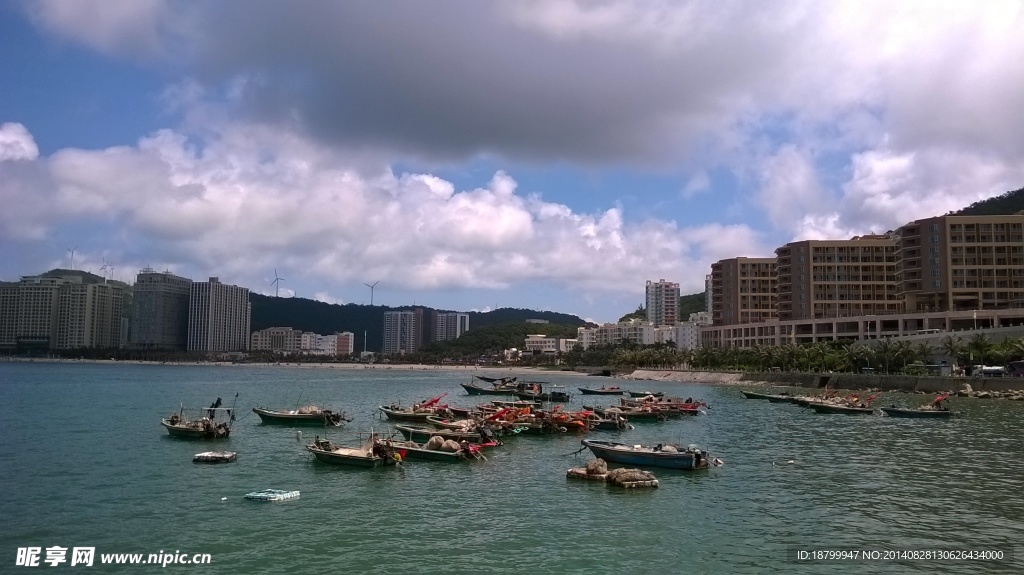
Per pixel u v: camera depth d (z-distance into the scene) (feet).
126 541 116.78
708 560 110.32
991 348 501.97
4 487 153.38
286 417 278.26
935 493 154.30
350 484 159.94
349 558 109.70
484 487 158.61
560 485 161.27
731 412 362.94
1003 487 160.25
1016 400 405.18
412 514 134.62
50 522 126.82
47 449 205.77
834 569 106.52
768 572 105.40
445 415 289.53
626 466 186.39
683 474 175.83
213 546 114.62
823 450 218.18
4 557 109.29
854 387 539.29
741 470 181.68
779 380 640.99
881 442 236.02
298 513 134.31
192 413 329.31
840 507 141.69
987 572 105.40
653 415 320.09
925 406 339.77
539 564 107.96
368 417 322.75
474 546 115.96
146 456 193.67
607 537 121.19
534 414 267.39
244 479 163.73
